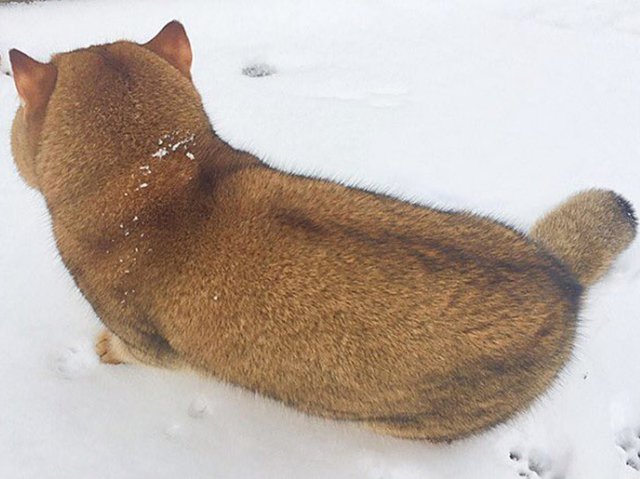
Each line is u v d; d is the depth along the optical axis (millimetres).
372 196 519
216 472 532
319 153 819
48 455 517
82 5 1016
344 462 560
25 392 559
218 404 583
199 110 534
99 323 621
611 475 561
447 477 553
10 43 946
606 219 642
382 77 943
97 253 501
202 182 496
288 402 531
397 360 475
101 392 576
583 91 947
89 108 492
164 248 483
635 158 855
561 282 514
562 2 1122
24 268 663
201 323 493
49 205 518
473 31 1039
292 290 469
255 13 1023
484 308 474
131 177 488
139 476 516
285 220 478
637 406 612
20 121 543
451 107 904
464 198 788
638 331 661
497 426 563
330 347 476
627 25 1091
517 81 955
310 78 930
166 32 552
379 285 465
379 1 1070
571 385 612
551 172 828
